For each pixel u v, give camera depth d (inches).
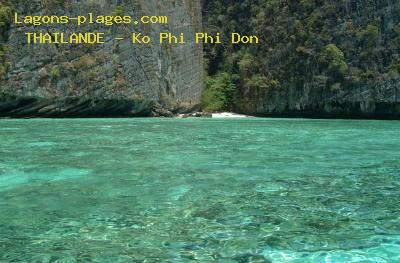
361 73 1427.2
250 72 1658.5
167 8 1539.1
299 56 1528.1
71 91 1171.9
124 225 212.2
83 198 265.7
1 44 1035.3
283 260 171.0
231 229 206.4
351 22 1457.9
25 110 1125.7
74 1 1178.0
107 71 1259.2
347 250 181.0
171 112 1509.6
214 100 1729.8
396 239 193.3
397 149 510.6
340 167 378.3
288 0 1589.6
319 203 252.7
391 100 1391.5
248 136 677.9
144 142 569.3
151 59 1418.6
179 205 248.7
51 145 519.2
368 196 269.7
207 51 1845.5
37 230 204.8
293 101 1544.0
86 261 169.0
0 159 408.5
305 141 600.7
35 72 1099.3
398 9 1397.6
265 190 286.7
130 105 1349.7
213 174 343.0
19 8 1067.9
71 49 1176.2
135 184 305.1
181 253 177.5
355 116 1482.5
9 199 263.1
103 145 527.8
